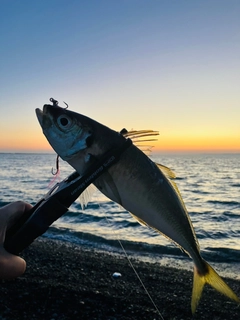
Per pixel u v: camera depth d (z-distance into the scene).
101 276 8.12
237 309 6.58
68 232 13.34
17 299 6.33
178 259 10.16
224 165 101.19
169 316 6.17
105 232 13.48
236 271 9.16
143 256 10.42
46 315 5.87
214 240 12.88
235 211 20.56
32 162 113.19
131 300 6.67
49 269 8.39
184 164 108.62
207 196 28.91
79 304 6.34
